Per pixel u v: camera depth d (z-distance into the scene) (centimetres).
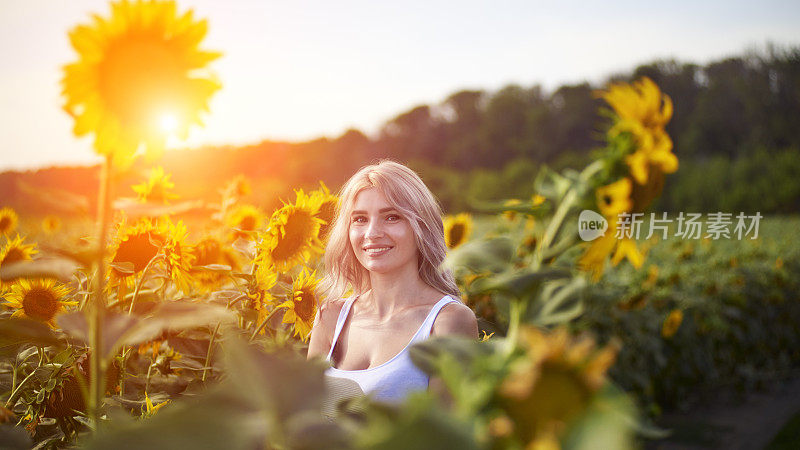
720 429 523
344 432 42
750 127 4331
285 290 189
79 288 146
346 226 207
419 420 35
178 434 40
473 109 5672
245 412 42
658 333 518
